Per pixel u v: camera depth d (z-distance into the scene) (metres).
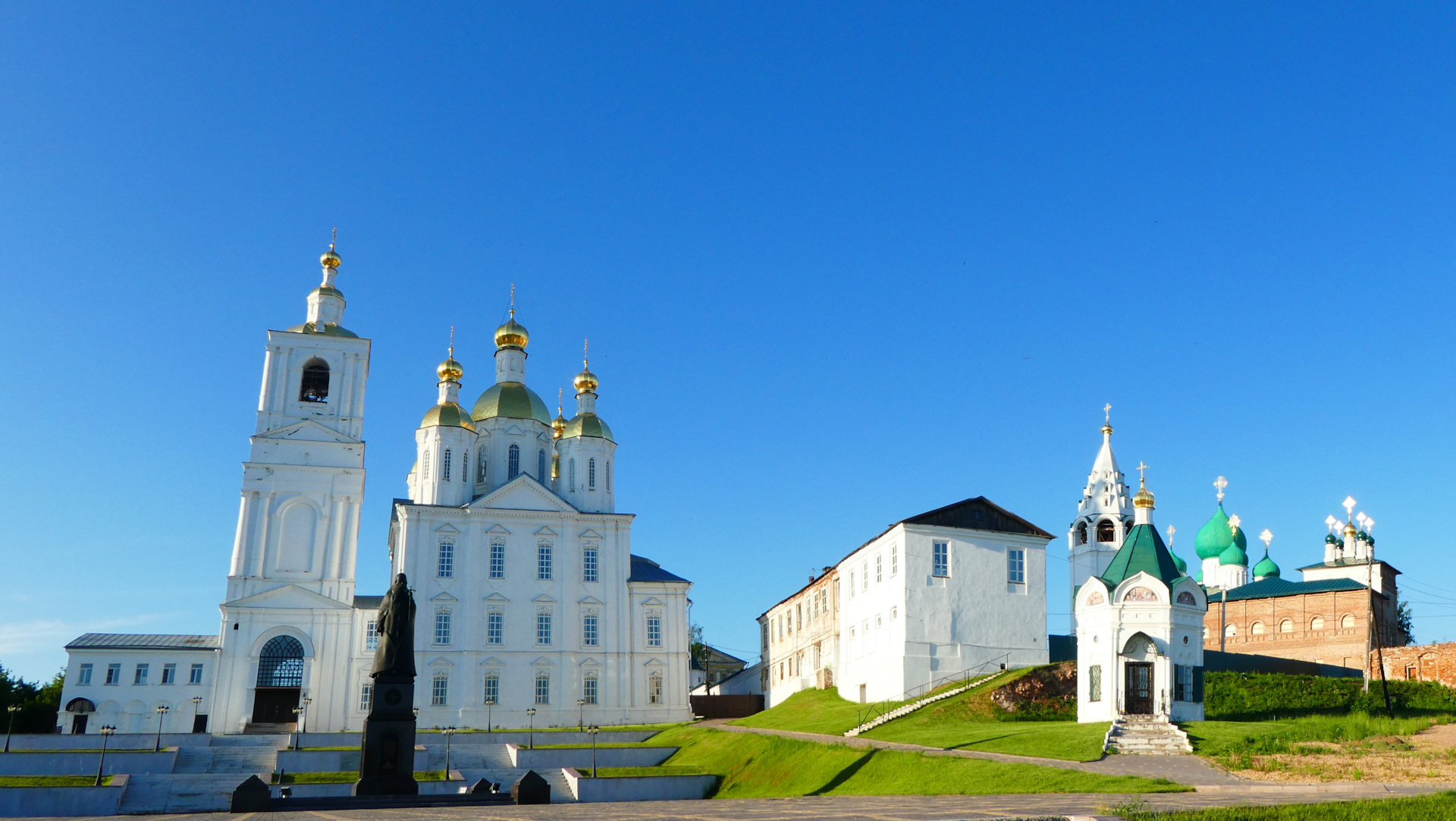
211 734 77.12
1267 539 115.00
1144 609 53.84
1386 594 103.00
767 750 62.69
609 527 101.00
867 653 79.12
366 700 91.56
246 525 92.00
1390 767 40.25
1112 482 112.38
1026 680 66.25
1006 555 77.56
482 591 95.44
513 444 105.06
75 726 87.38
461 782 59.81
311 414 96.81
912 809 33.31
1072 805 33.47
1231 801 34.12
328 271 103.12
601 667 97.00
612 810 37.28
